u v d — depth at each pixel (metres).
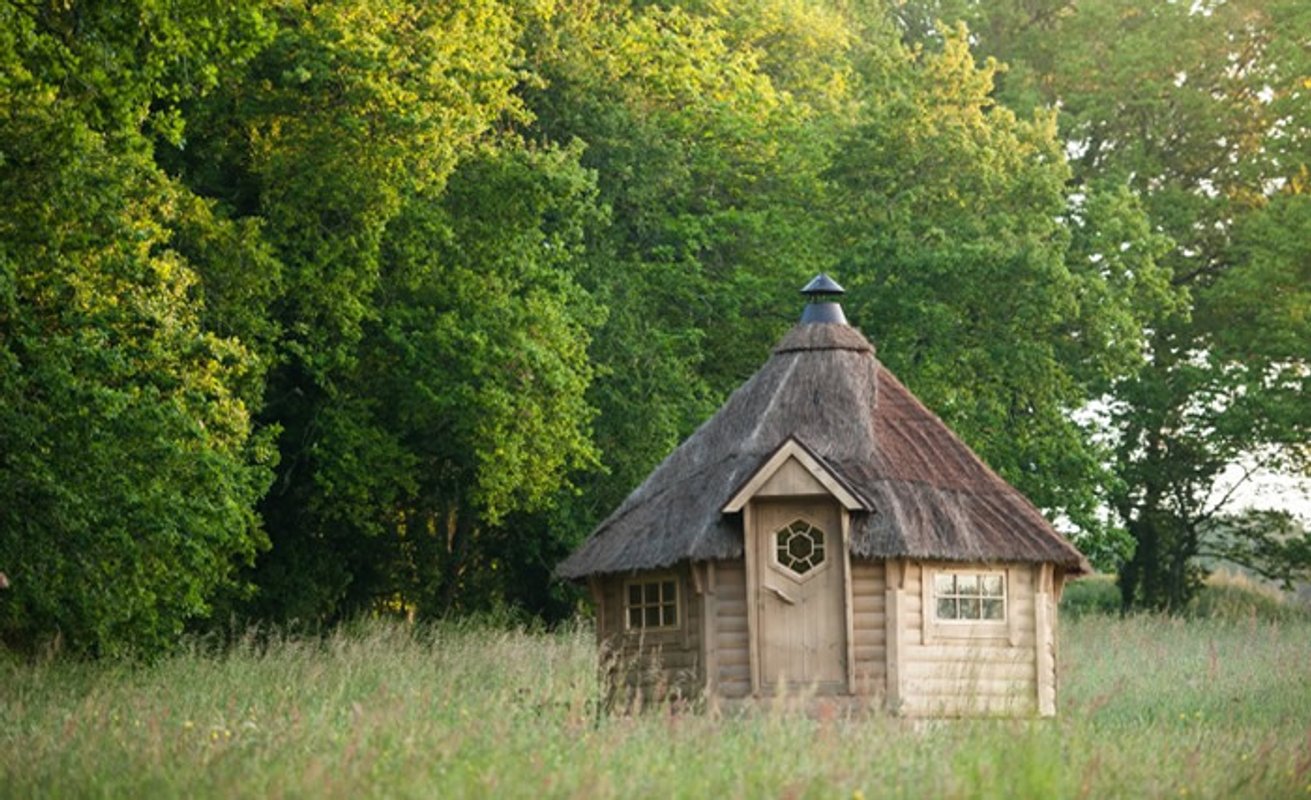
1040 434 50.66
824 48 61.12
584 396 49.41
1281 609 65.19
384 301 44.19
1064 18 69.25
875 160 51.22
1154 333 66.69
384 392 44.78
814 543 30.81
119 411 30.95
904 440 32.34
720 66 55.62
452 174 44.31
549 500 46.03
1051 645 32.09
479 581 53.50
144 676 31.33
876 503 30.88
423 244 43.53
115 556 31.69
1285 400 62.06
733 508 30.45
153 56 27.97
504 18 42.97
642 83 54.31
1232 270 63.16
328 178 39.75
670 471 33.22
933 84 52.28
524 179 44.12
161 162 40.97
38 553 31.14
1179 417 65.44
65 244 30.64
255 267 38.34
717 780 18.77
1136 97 66.50
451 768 19.11
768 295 52.00
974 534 31.06
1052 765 19.27
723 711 30.44
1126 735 25.19
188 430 32.44
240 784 18.17
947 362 49.06
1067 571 32.38
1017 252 48.69
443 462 48.56
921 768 19.61
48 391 30.67
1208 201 65.75
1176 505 66.50
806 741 20.80
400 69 39.75
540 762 19.09
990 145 51.19
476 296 44.12
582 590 51.94
